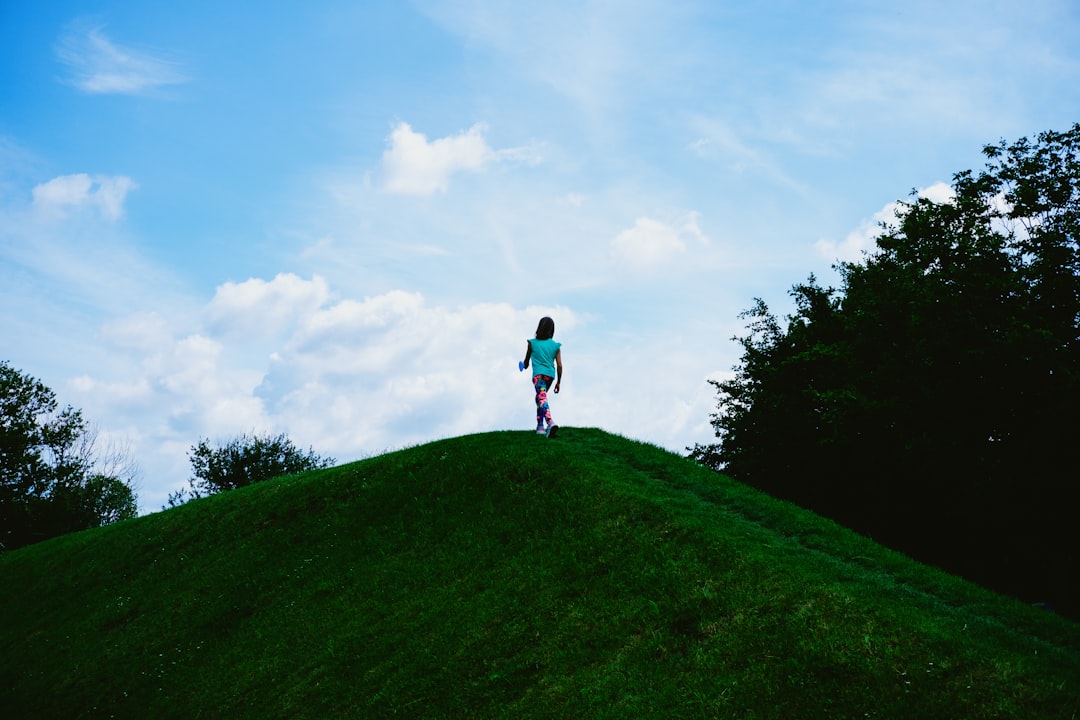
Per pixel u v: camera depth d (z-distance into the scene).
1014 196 29.19
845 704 7.49
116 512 60.19
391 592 13.88
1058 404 22.97
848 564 10.47
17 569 26.44
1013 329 24.00
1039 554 25.91
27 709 15.68
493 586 12.46
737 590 9.78
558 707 8.91
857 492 34.16
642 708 8.27
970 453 25.50
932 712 7.07
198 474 54.56
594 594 11.04
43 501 52.50
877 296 30.91
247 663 13.61
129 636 17.14
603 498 13.73
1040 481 23.97
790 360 35.56
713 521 12.06
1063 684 7.04
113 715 14.00
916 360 27.23
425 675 10.75
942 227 30.70
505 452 17.39
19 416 53.09
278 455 56.44
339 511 18.52
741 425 39.09
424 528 15.84
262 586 16.58
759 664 8.38
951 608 9.08
